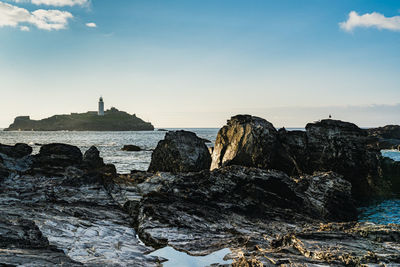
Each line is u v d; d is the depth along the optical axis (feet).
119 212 57.00
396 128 335.67
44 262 26.48
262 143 104.53
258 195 63.16
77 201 59.62
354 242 35.29
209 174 68.39
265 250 36.91
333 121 105.19
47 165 81.41
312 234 37.78
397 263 28.60
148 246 41.93
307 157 103.96
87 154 102.73
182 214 54.08
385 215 76.18
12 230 36.68
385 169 114.21
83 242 39.14
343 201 71.97
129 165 162.71
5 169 75.10
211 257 37.58
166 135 118.83
